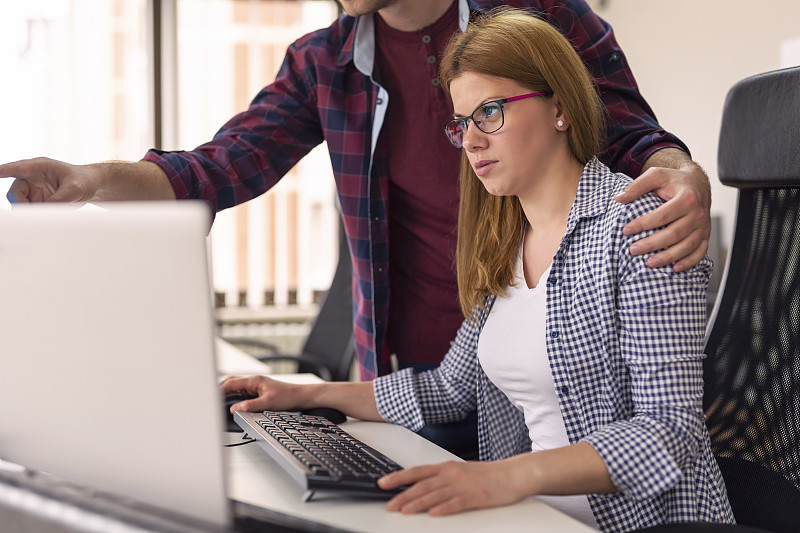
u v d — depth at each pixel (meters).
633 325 1.20
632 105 1.82
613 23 5.30
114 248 0.81
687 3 4.63
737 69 4.30
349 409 1.53
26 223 0.85
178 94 4.75
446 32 1.87
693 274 1.21
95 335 0.83
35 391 0.88
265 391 1.49
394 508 1.00
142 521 0.72
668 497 1.21
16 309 0.88
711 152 4.49
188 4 4.74
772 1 4.08
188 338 0.79
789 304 1.33
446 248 1.91
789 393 1.30
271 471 1.17
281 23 4.90
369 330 1.97
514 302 1.40
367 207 1.94
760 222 1.41
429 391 1.54
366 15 1.89
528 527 0.95
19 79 4.43
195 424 0.80
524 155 1.33
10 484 0.81
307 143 2.04
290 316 4.93
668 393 1.16
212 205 1.89
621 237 1.24
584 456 1.07
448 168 1.89
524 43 1.32
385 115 1.90
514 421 1.50
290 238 5.00
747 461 1.33
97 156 4.61
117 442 0.84
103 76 4.61
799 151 1.34
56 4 4.48
